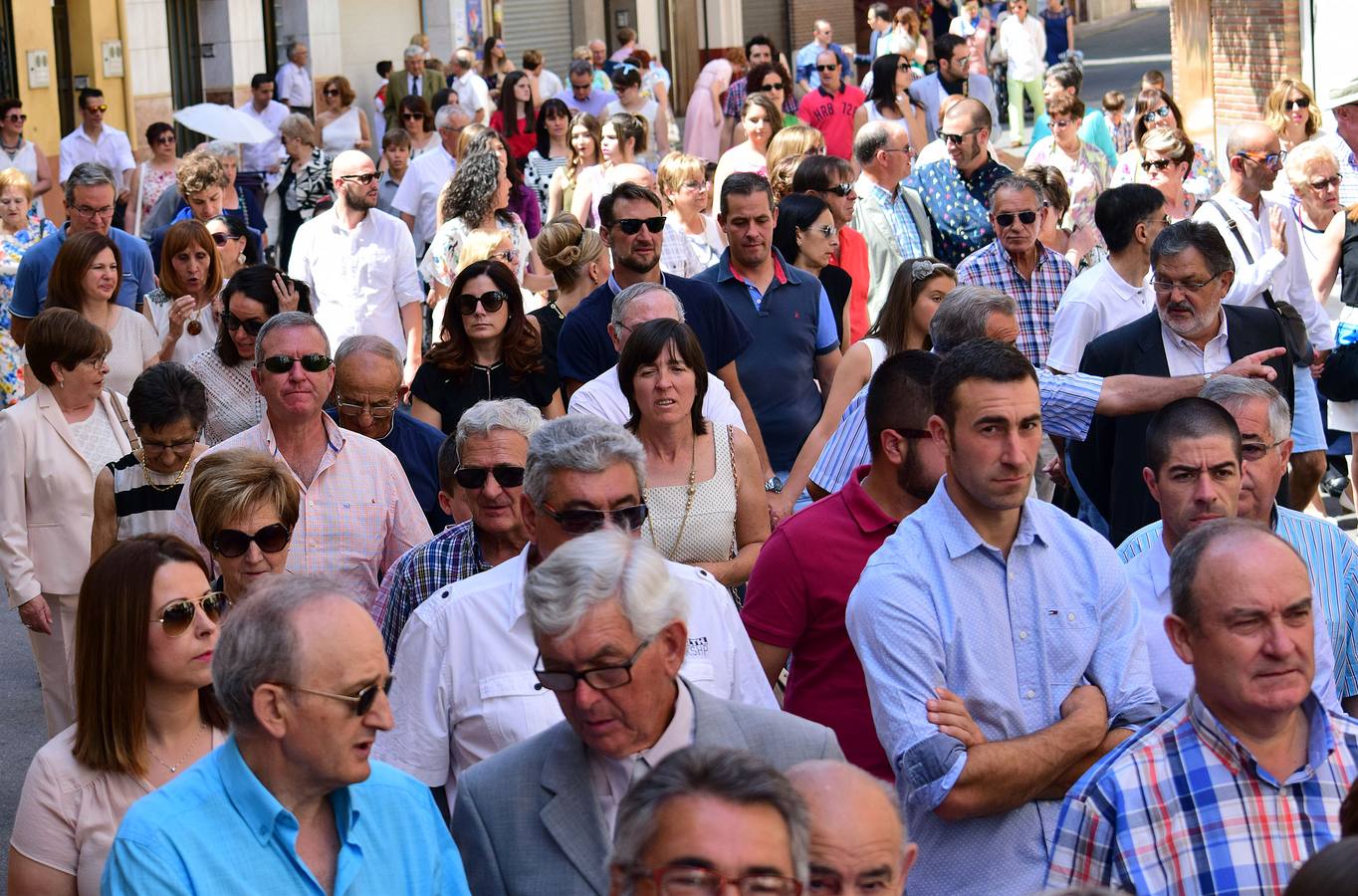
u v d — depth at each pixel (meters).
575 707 6.23
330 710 5.91
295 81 41.94
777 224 15.49
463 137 22.89
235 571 9.21
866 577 7.51
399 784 6.32
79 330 12.23
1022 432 7.25
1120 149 27.03
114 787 7.37
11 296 20.64
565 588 6.16
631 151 23.39
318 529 10.59
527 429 8.94
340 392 11.56
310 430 10.70
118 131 33.09
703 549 10.13
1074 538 7.63
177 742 7.53
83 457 12.30
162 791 6.04
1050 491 13.52
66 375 12.31
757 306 14.11
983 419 7.23
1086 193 23.50
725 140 32.62
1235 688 6.30
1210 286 11.34
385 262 18.86
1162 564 8.49
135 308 18.58
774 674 8.62
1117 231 13.22
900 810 5.51
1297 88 22.03
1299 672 6.29
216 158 20.45
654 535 10.07
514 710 7.54
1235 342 11.58
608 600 6.15
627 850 4.71
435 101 36.31
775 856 4.64
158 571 7.38
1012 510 7.46
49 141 35.16
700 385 10.16
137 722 7.36
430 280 19.17
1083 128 25.42
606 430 7.72
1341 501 17.81
